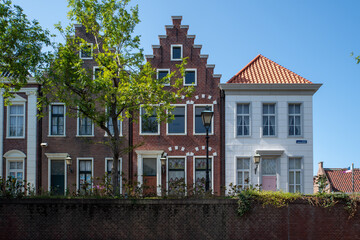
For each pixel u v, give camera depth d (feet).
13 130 67.97
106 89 46.26
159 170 67.31
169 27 70.28
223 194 50.11
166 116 50.44
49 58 48.16
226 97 68.95
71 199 42.96
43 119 67.97
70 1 47.73
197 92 69.26
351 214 42.98
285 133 68.39
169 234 42.65
